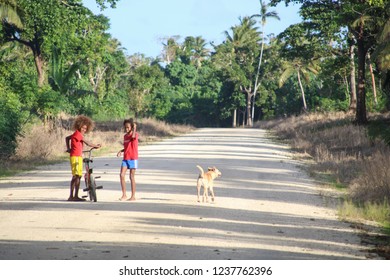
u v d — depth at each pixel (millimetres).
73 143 43094
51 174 62344
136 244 28188
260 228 32844
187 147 102625
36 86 106500
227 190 48938
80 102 170125
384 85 95812
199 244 28344
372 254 27094
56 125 106125
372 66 146250
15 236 29938
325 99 186375
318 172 62719
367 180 46844
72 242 28516
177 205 40656
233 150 95062
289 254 26672
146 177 58031
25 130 88250
